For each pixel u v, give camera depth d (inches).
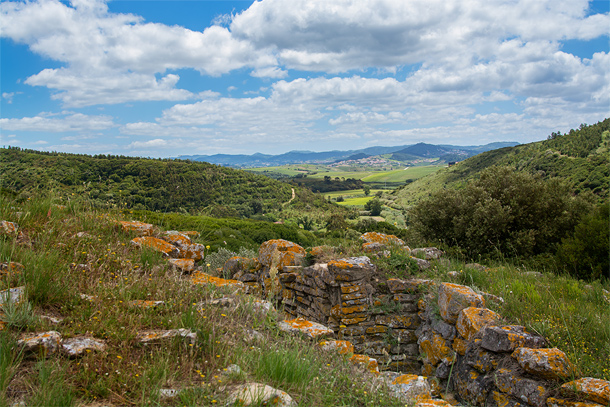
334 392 131.0
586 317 226.7
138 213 458.3
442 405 138.0
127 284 189.3
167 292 194.9
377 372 164.6
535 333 197.3
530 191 673.6
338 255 319.6
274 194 4837.6
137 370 122.3
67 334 133.2
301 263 327.0
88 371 116.5
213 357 137.5
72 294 165.3
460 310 219.0
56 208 278.4
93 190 335.6
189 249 292.2
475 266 385.7
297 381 133.2
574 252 489.7
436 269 324.5
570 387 148.9
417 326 269.7
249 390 112.9
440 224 746.8
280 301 334.6
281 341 166.9
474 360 192.2
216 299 198.8
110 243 240.8
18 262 176.4
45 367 111.8
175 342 142.2
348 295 266.8
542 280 339.9
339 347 175.9
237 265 381.1
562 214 656.4
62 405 99.7
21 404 97.3
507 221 644.7
